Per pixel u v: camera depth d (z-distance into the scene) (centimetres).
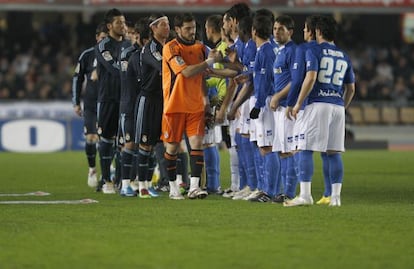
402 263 2489
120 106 4250
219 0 9262
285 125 3862
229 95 4069
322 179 5441
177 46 3934
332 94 3666
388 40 12138
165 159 4116
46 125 8562
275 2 9288
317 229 3073
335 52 3672
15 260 2536
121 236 2928
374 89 11062
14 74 10725
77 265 2464
